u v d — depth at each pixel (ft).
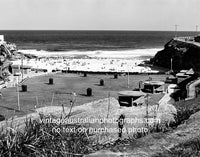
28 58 391.04
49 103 134.21
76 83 195.62
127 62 358.64
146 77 224.74
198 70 225.56
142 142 15.01
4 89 171.73
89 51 526.98
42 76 223.92
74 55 454.81
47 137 15.42
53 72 243.60
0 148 14.26
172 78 197.77
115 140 20.39
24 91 164.86
